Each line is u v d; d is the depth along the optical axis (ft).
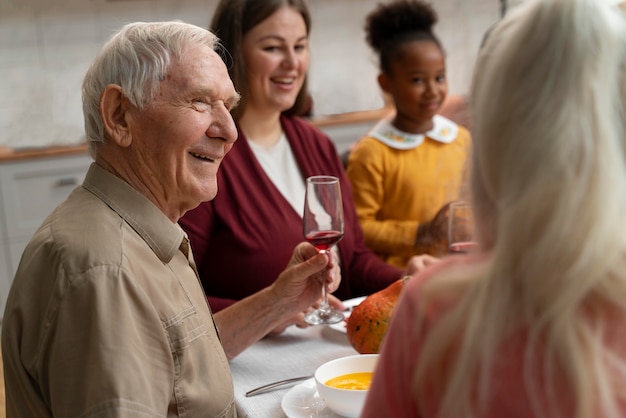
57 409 3.22
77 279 3.27
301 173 6.61
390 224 7.38
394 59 7.61
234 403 3.89
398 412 2.39
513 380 2.10
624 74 2.06
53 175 11.90
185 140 3.69
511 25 2.20
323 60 14.02
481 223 2.27
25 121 12.56
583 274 1.95
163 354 3.42
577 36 2.05
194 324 3.68
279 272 6.06
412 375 2.33
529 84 2.08
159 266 3.65
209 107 3.79
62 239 3.40
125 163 3.73
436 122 7.88
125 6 12.85
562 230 1.96
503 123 2.10
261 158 6.40
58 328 3.24
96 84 3.65
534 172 2.03
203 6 13.33
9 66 12.35
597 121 2.00
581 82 2.03
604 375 2.02
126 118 3.65
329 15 13.88
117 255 3.38
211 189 3.89
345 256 6.51
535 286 2.01
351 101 14.33
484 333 2.10
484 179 2.18
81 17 12.60
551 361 2.05
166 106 3.64
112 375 3.16
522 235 2.02
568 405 2.05
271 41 6.17
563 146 2.00
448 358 2.22
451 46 14.51
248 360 4.73
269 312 4.67
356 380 4.04
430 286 2.29
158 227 3.71
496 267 2.10
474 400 2.14
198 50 3.74
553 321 2.02
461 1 14.35
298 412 3.90
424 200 7.63
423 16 7.77
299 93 6.68
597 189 1.96
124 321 3.26
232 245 5.97
